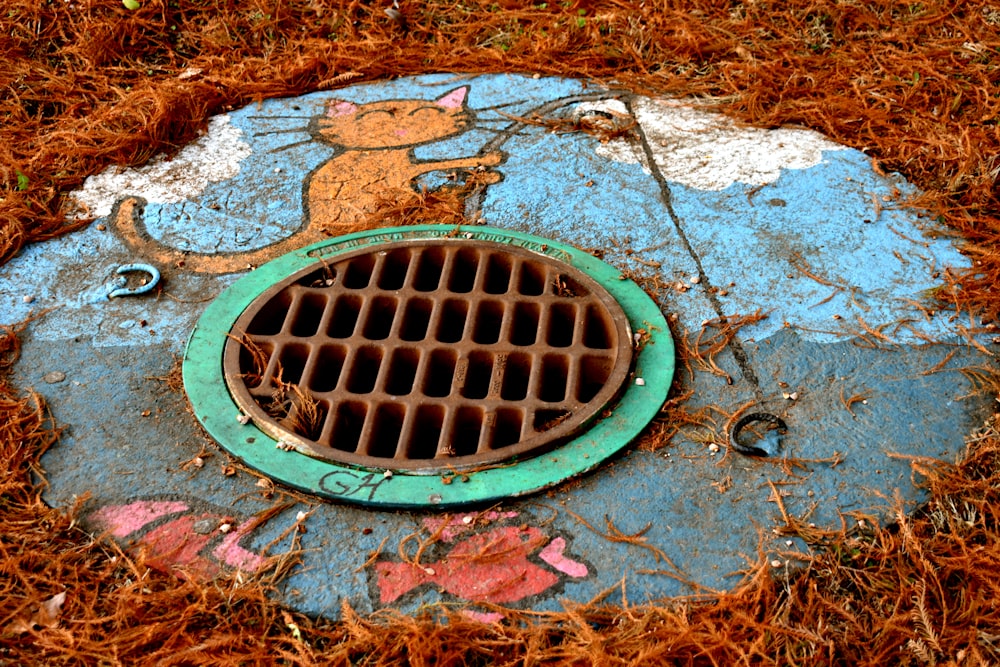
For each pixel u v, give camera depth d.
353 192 2.92
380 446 2.20
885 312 2.46
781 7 3.65
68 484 2.05
